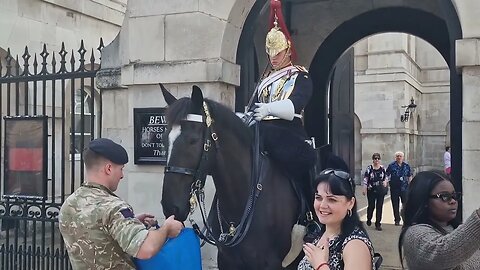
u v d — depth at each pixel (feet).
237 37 18.53
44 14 34.19
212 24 17.63
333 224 8.93
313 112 30.89
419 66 86.58
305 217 12.53
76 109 36.29
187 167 10.25
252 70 19.88
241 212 11.71
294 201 12.55
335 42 30.55
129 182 18.69
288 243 12.16
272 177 12.38
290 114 12.00
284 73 13.07
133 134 18.54
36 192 20.29
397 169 37.11
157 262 9.47
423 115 87.45
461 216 15.03
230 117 11.34
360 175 76.43
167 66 17.90
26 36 32.83
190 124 10.48
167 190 10.16
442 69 86.48
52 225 19.92
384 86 75.41
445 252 7.77
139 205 18.47
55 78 20.12
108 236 9.25
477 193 14.67
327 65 30.68
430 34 28.81
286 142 12.47
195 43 17.78
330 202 8.85
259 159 12.12
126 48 19.27
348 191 8.86
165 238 9.22
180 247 9.61
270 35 13.35
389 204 50.39
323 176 9.06
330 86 31.65
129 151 18.72
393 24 29.50
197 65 17.52
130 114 18.72
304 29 30.81
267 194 12.04
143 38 18.47
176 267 9.49
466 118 14.84
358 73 76.69
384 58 75.31
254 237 11.67
